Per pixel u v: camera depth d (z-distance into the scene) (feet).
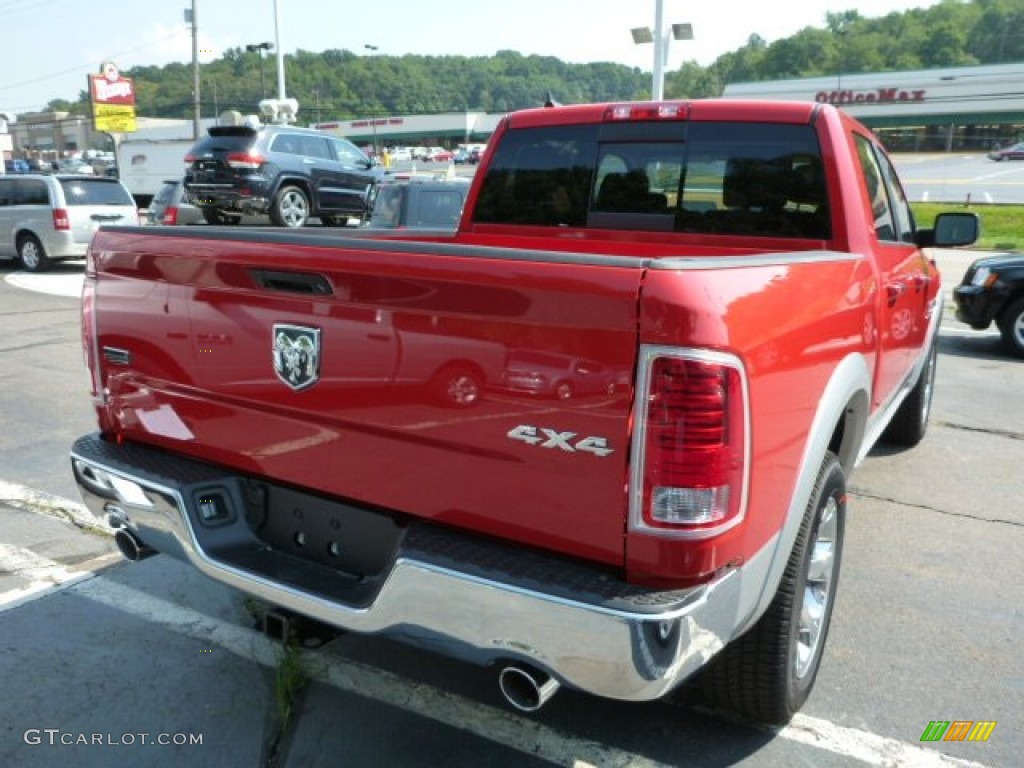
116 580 13.37
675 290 6.47
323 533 8.93
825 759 9.25
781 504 7.89
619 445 6.73
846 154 12.04
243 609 12.48
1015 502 16.78
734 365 6.74
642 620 6.64
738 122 12.62
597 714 10.03
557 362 6.86
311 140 57.00
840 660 11.14
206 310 9.00
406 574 7.56
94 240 10.17
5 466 18.60
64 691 10.40
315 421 8.44
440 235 15.06
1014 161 180.96
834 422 9.07
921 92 225.35
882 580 13.41
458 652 7.57
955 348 32.60
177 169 100.27
